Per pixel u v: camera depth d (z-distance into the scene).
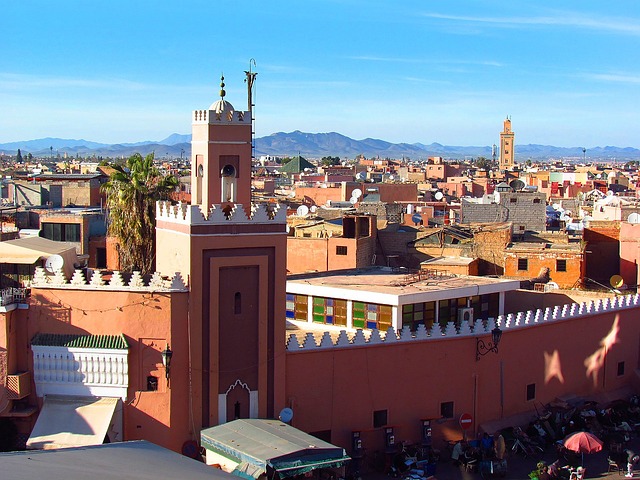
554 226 99.75
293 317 49.28
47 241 43.66
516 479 40.12
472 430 44.50
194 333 37.16
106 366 36.78
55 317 37.16
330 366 40.78
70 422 36.22
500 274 69.00
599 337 50.88
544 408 47.66
